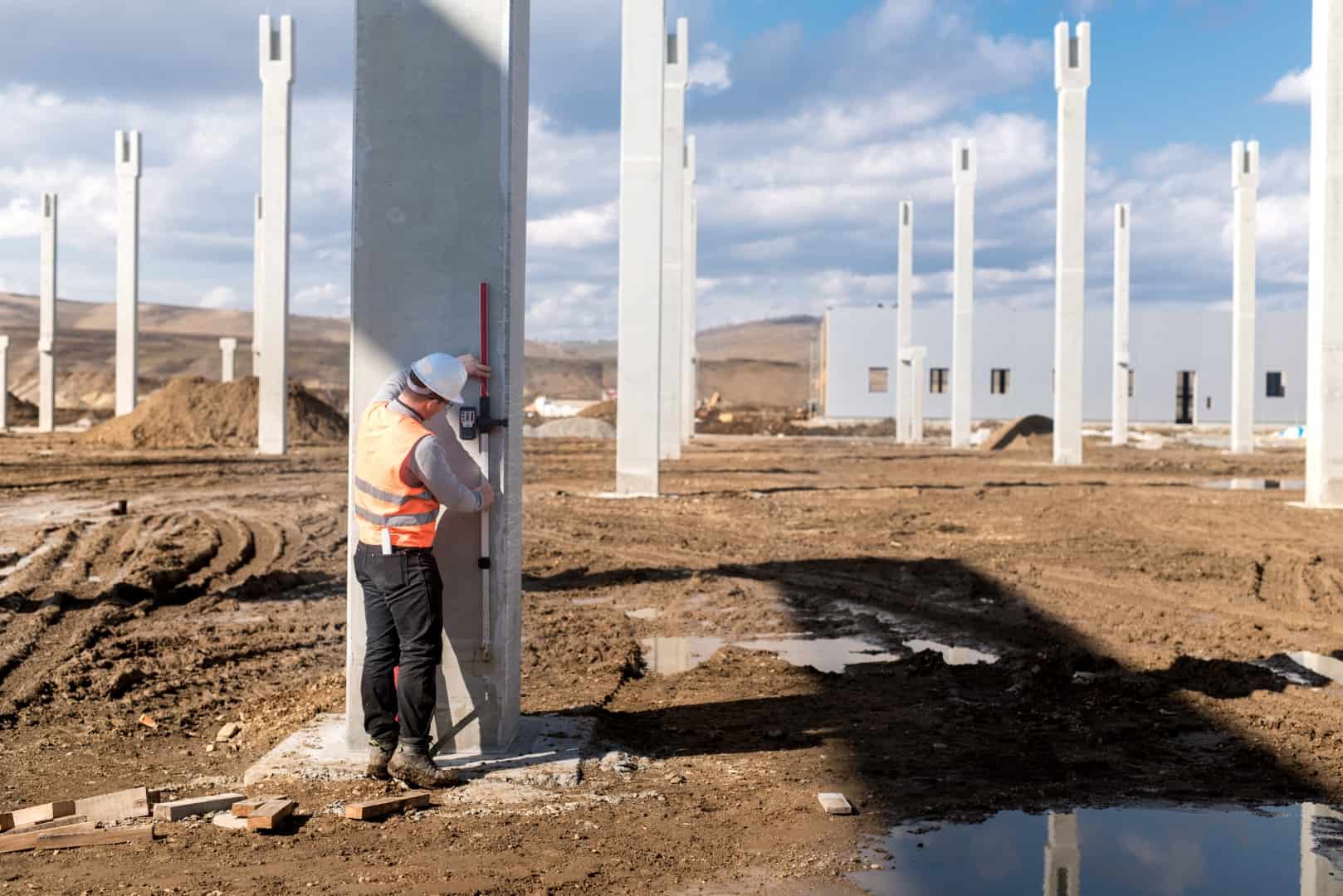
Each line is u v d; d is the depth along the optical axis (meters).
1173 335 64.06
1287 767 6.22
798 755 6.46
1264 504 21.44
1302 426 61.12
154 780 6.07
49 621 10.49
